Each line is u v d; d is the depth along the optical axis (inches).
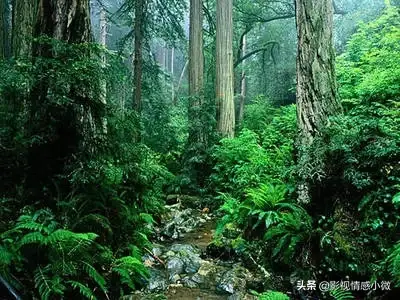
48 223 157.9
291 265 185.9
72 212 169.8
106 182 189.3
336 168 197.0
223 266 211.5
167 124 624.1
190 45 540.1
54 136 182.5
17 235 148.4
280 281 183.9
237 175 358.0
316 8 222.2
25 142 175.8
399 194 160.2
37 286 131.7
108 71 191.5
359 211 185.2
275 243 203.8
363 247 173.5
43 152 183.2
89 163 178.1
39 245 142.7
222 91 498.0
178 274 198.5
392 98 272.7
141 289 177.6
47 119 181.6
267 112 620.4
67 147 187.0
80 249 145.9
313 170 197.5
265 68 944.9
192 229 310.5
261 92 932.6
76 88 179.9
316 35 222.1
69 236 139.4
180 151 563.2
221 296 175.3
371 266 164.6
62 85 171.5
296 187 215.9
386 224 174.2
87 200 174.1
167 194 440.8
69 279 145.6
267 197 220.7
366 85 299.6
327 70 222.5
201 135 471.2
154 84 639.8
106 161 188.9
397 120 213.5
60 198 177.2
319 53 221.8
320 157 199.8
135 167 202.4
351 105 318.0
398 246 152.3
